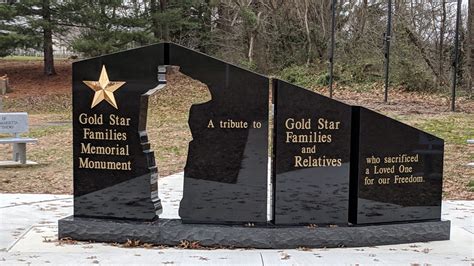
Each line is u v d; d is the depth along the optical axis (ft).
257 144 15.07
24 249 14.61
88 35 68.08
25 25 68.59
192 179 15.26
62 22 69.31
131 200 15.51
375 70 61.67
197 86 68.59
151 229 15.03
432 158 16.05
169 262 13.41
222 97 15.03
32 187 24.59
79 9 67.46
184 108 58.80
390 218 15.75
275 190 15.17
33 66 81.87
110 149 15.53
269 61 72.69
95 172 15.65
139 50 15.29
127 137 15.43
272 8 72.74
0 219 18.26
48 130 45.14
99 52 67.00
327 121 15.21
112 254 14.10
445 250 14.93
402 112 45.80
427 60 58.80
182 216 15.33
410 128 15.80
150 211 15.44
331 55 48.47
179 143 38.01
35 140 30.48
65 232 15.52
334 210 15.35
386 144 15.61
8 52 69.62
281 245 14.84
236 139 15.07
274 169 15.21
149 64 15.28
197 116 15.15
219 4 73.36
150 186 15.48
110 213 15.64
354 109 15.47
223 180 15.17
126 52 15.33
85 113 15.60
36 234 16.26
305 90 15.10
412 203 15.93
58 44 83.61
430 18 62.49
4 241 15.42
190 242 14.92
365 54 64.34
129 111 15.39
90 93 15.56
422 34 62.34
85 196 15.72
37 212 19.39
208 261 13.51
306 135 15.16
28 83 72.54
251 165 15.11
